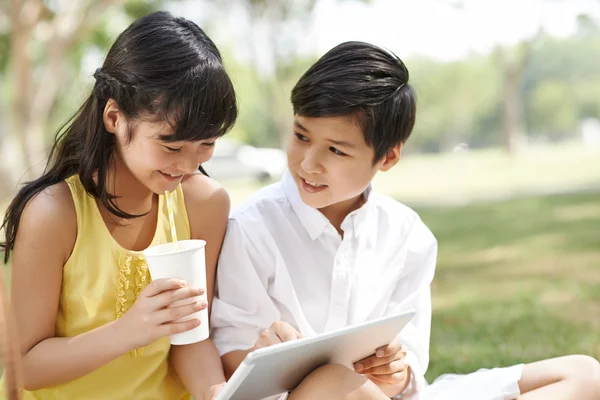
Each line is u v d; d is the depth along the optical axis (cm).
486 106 5069
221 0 1942
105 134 180
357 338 164
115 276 185
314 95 199
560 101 5147
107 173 183
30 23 1232
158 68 168
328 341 156
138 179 178
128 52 173
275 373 160
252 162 2034
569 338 356
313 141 202
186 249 164
